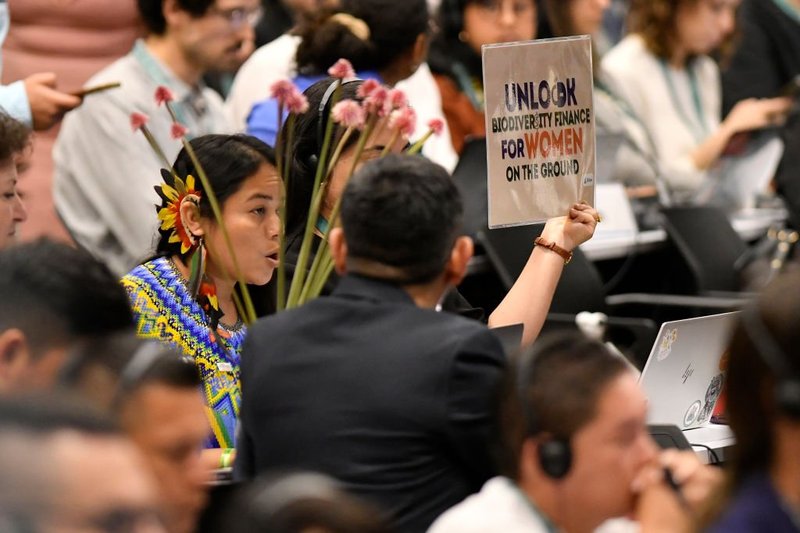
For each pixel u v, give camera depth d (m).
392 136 6.18
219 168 6.23
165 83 9.67
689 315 10.73
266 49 10.59
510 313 6.23
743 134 12.45
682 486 4.11
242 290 5.97
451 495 4.77
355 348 4.83
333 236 5.13
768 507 3.64
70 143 9.54
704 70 13.38
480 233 9.19
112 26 10.19
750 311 3.70
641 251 11.01
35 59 10.07
